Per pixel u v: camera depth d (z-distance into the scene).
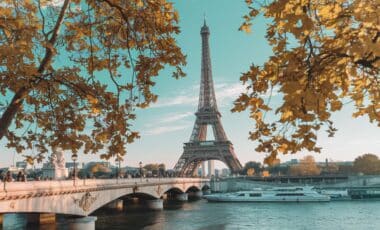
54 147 15.11
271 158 10.81
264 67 10.61
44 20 13.98
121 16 15.51
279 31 10.66
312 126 10.27
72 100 15.32
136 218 98.62
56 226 71.94
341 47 10.11
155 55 14.91
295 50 10.38
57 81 14.67
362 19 9.17
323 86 10.72
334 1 9.95
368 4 9.16
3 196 44.34
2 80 12.56
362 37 9.10
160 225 85.00
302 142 10.39
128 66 16.05
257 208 126.44
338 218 97.06
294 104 9.32
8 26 12.52
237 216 102.38
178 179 140.12
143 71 14.78
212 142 198.88
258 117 10.98
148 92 14.84
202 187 196.75
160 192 119.12
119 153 14.57
